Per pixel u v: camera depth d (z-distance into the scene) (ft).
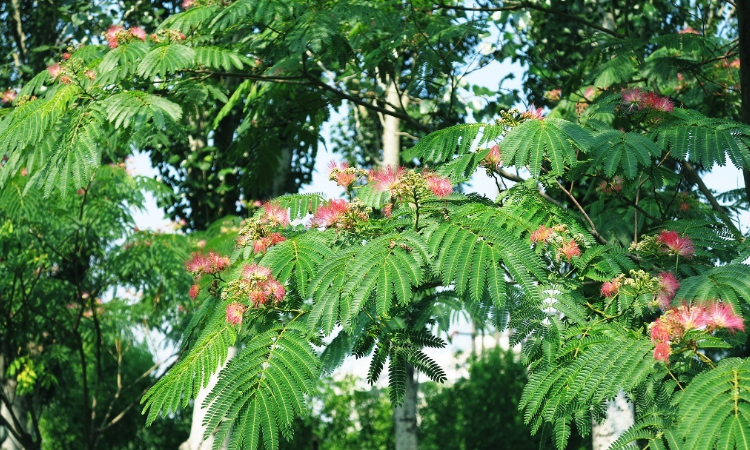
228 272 16.03
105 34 20.26
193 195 46.32
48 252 38.81
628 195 22.03
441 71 26.04
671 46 23.12
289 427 12.80
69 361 48.67
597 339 13.41
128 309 43.34
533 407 13.17
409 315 15.42
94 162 17.17
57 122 17.66
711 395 10.53
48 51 47.98
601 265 15.12
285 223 15.53
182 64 18.99
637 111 17.04
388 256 13.14
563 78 34.17
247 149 30.40
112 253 38.86
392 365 14.92
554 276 14.49
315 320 12.99
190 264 15.84
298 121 29.17
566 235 14.89
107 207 37.93
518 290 13.82
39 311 40.14
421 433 71.61
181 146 46.16
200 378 13.57
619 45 24.90
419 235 13.47
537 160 14.40
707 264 17.12
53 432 64.80
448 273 12.98
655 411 12.55
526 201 16.08
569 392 12.69
